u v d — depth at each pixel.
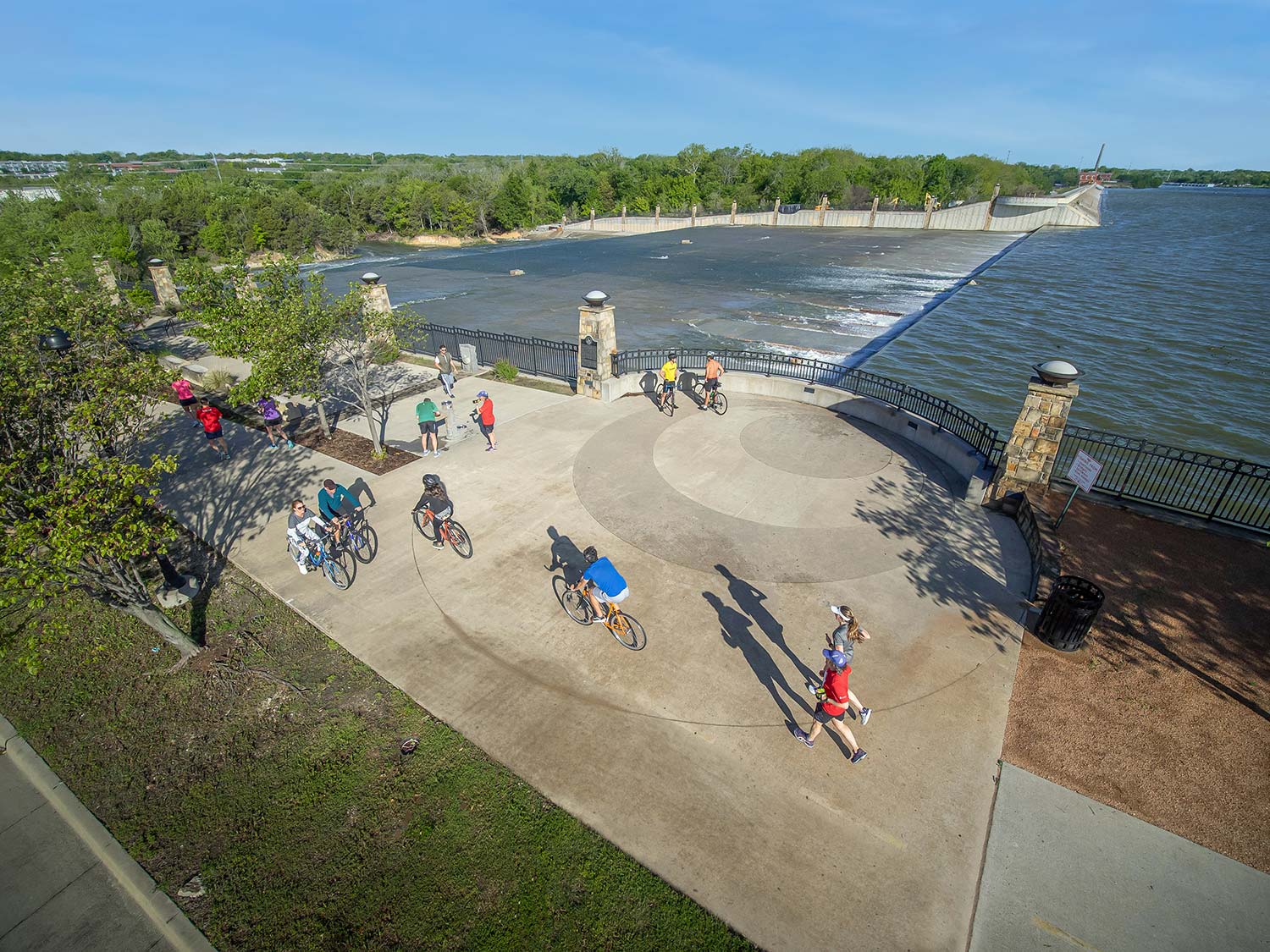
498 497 13.47
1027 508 12.28
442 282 52.91
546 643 9.45
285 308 13.94
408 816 6.96
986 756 7.68
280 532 12.27
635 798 7.16
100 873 6.50
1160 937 5.88
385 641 9.48
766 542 11.92
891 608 10.20
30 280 12.72
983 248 74.19
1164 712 8.21
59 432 7.79
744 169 117.69
